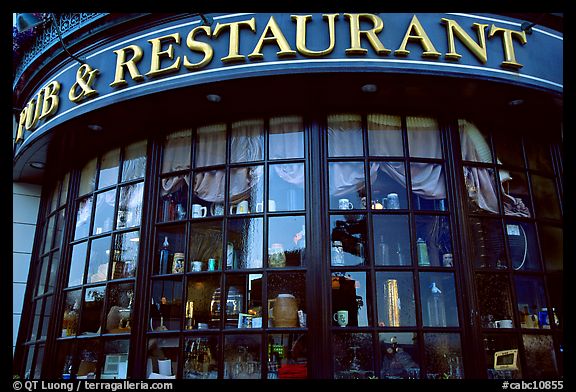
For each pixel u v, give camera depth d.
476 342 3.19
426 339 3.22
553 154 4.02
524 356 3.29
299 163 3.61
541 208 3.84
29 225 5.02
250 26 3.44
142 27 3.73
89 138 4.22
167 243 3.70
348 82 3.39
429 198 3.57
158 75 3.54
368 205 3.47
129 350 3.45
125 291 3.70
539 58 3.66
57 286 4.11
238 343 3.29
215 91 3.49
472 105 3.73
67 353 3.86
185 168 3.82
